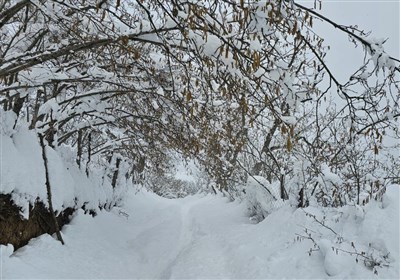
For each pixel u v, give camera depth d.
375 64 3.74
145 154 13.20
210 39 3.83
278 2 3.43
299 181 9.03
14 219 7.04
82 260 8.28
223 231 11.53
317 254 6.45
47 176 8.06
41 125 8.78
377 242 5.82
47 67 6.85
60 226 9.78
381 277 5.26
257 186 12.29
